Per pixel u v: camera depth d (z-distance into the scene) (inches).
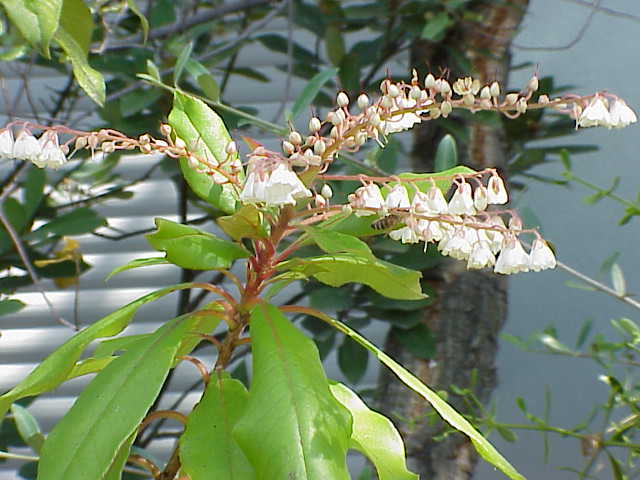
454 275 21.3
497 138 22.5
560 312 32.4
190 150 12.8
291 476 10.6
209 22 24.9
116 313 12.8
